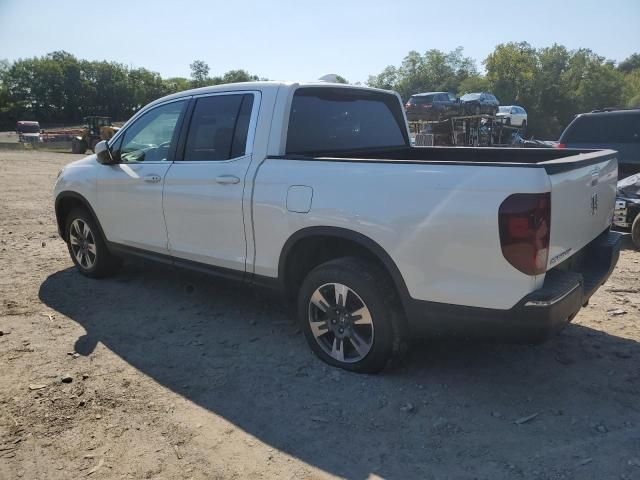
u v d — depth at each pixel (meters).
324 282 3.67
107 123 34.28
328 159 3.63
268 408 3.28
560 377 3.65
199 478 2.66
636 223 7.14
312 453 2.86
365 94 4.87
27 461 2.78
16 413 3.19
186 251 4.55
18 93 111.88
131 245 5.12
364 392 3.46
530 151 4.59
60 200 5.81
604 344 4.16
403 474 2.69
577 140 9.52
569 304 3.03
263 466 2.76
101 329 4.46
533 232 2.85
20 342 4.17
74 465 2.75
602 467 2.71
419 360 3.88
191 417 3.19
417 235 3.18
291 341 4.25
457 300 3.12
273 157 3.95
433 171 3.15
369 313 3.50
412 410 3.24
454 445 2.91
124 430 3.05
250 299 5.19
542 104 72.62
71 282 5.68
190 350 4.08
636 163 8.94
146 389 3.50
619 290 5.44
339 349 3.74
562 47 73.75
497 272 2.97
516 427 3.07
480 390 3.48
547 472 2.68
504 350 4.05
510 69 71.06
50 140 48.66
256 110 4.11
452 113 28.84
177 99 4.74
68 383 3.55
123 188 5.02
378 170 3.37
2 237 7.87
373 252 3.38
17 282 5.67
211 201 4.23
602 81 72.19
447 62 94.81
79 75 116.19
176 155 4.62
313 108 4.29
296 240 3.73
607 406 3.29
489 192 2.94
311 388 3.51
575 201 3.27
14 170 19.39
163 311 4.88
